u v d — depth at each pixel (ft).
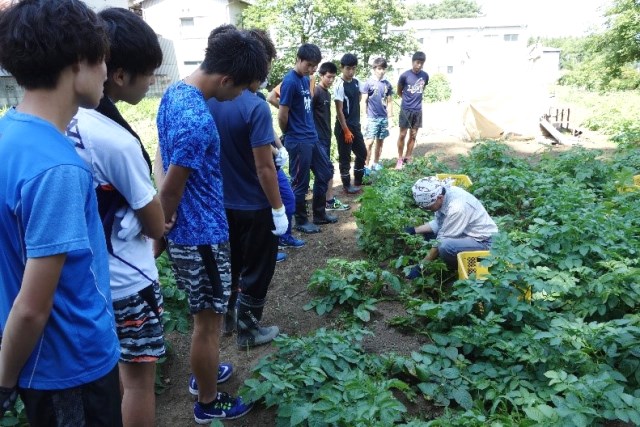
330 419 7.96
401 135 29.14
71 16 4.58
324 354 9.91
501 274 11.53
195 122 7.39
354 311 12.97
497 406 9.52
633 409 8.00
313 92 19.97
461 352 11.10
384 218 16.71
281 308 13.99
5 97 67.05
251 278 11.25
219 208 8.29
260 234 10.84
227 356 11.76
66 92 4.79
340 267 15.57
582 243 13.62
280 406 8.86
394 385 8.91
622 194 19.21
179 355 11.89
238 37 7.73
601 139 38.88
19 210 4.46
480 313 11.84
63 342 4.94
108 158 5.95
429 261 14.17
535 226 14.57
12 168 4.48
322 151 19.62
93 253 5.13
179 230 8.09
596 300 11.75
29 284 4.43
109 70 6.11
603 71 90.17
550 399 9.16
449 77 130.72
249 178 10.55
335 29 84.99
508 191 20.79
